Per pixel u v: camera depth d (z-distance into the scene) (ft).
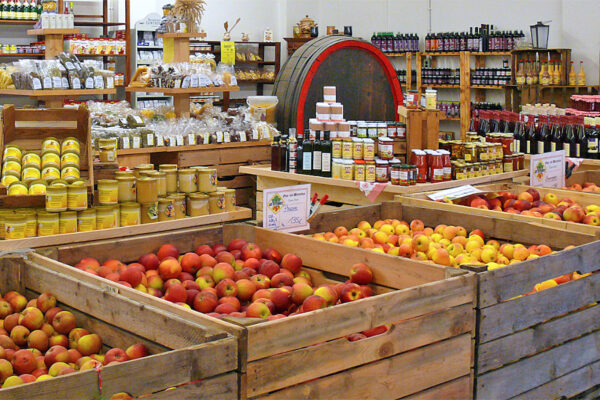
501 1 37.40
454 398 8.95
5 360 7.38
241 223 12.01
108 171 12.52
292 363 7.21
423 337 8.46
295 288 9.12
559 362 10.31
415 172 15.78
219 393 6.65
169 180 13.14
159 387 6.24
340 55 24.45
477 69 37.37
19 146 12.57
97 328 8.32
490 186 15.92
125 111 22.52
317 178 17.21
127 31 36.65
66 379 5.74
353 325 7.75
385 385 8.13
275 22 43.73
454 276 8.97
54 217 11.32
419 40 41.39
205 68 23.56
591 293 10.73
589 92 33.01
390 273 9.91
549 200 15.21
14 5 33.60
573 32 34.40
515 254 11.36
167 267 10.01
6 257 9.61
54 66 20.17
